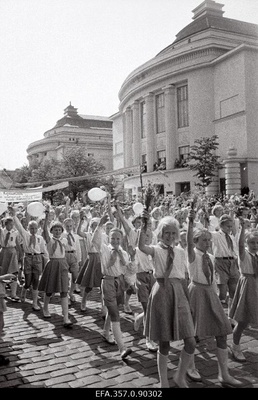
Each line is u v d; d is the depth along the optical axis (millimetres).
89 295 8109
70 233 7508
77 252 7562
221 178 30016
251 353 4543
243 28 35312
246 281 4430
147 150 39844
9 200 6574
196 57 34031
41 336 5395
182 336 3521
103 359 4496
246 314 4348
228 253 5965
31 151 81625
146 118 40188
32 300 7473
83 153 43906
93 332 5535
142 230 3732
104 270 4789
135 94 42562
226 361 3752
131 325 5789
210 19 36531
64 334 5465
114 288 4719
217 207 8164
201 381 3828
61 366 4316
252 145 29094
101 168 43406
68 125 77188
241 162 27922
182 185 33906
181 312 3551
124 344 4633
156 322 3588
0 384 3879
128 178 40500
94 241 5527
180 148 36469
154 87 38656
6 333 5551
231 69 30891
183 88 36281
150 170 39219
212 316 3809
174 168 35406
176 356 4535
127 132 45750
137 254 5258
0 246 7824
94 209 9922
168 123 36750
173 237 3705
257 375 3932
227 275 5934
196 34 34656
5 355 4684
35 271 7031
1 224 8852
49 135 80500
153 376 3990
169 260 3633
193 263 3967
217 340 3797
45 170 48469
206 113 33562
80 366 4309
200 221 7871
